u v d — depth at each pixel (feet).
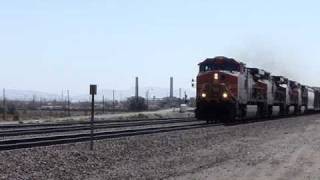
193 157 69.82
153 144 84.07
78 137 88.84
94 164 61.26
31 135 98.84
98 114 280.10
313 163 64.64
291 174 55.52
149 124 145.38
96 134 97.40
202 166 61.16
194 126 130.82
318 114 293.43
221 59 147.84
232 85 143.54
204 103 144.97
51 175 52.95
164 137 96.22
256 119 173.68
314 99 303.27
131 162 64.23
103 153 70.13
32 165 57.77
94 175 53.93
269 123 155.22
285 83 219.82
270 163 64.28
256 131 118.83
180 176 53.42
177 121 165.78
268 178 52.70
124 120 177.37
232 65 147.33
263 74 181.47
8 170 54.13
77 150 70.79
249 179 51.90
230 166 61.31
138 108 400.47
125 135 96.63
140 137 94.17
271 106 194.59
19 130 110.63
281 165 62.54
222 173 55.67
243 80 150.20
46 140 82.43
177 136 99.40
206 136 101.76
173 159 67.46
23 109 347.36
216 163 63.98
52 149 70.33
